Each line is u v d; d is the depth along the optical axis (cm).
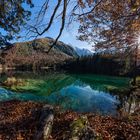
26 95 2466
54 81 4616
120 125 930
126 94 2319
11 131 877
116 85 3891
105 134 805
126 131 848
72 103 1981
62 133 783
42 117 766
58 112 1145
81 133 638
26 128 896
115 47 1088
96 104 1939
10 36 1063
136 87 2511
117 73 7031
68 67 12138
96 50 1148
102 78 5925
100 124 950
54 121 946
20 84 3262
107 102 2058
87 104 1941
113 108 1738
